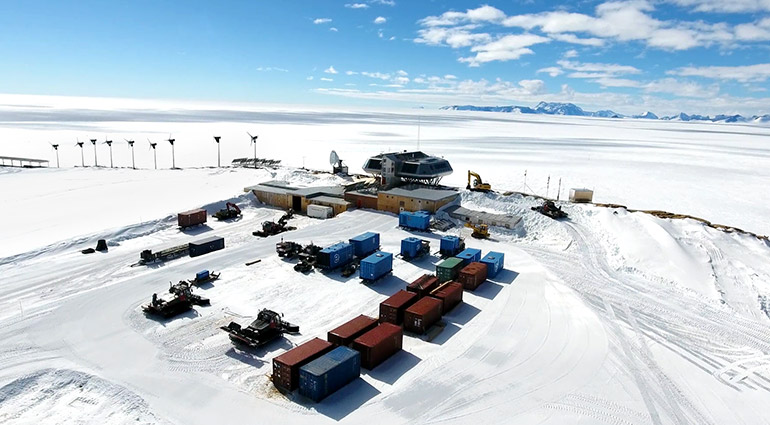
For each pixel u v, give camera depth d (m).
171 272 36.88
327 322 29.69
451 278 36.06
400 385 23.59
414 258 41.50
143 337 27.12
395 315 29.00
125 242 44.19
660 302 34.25
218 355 25.66
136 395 22.09
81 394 22.23
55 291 32.88
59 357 24.81
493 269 37.81
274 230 48.00
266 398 22.22
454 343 27.81
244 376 23.89
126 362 24.64
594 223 50.94
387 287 35.38
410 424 20.75
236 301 32.22
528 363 25.84
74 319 28.86
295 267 37.75
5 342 25.98
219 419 20.69
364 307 31.97
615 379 24.55
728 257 42.72
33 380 22.89
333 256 37.56
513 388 23.56
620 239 46.09
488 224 50.97
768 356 27.30
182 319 29.39
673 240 44.25
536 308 32.66
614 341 28.44
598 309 32.78
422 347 27.34
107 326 28.17
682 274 38.81
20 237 43.81
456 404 22.19
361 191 59.75
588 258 43.00
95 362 24.53
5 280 34.34
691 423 21.34
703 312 32.84
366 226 50.75
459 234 49.06
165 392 22.44
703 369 25.80
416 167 60.66
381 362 25.58
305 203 57.81
